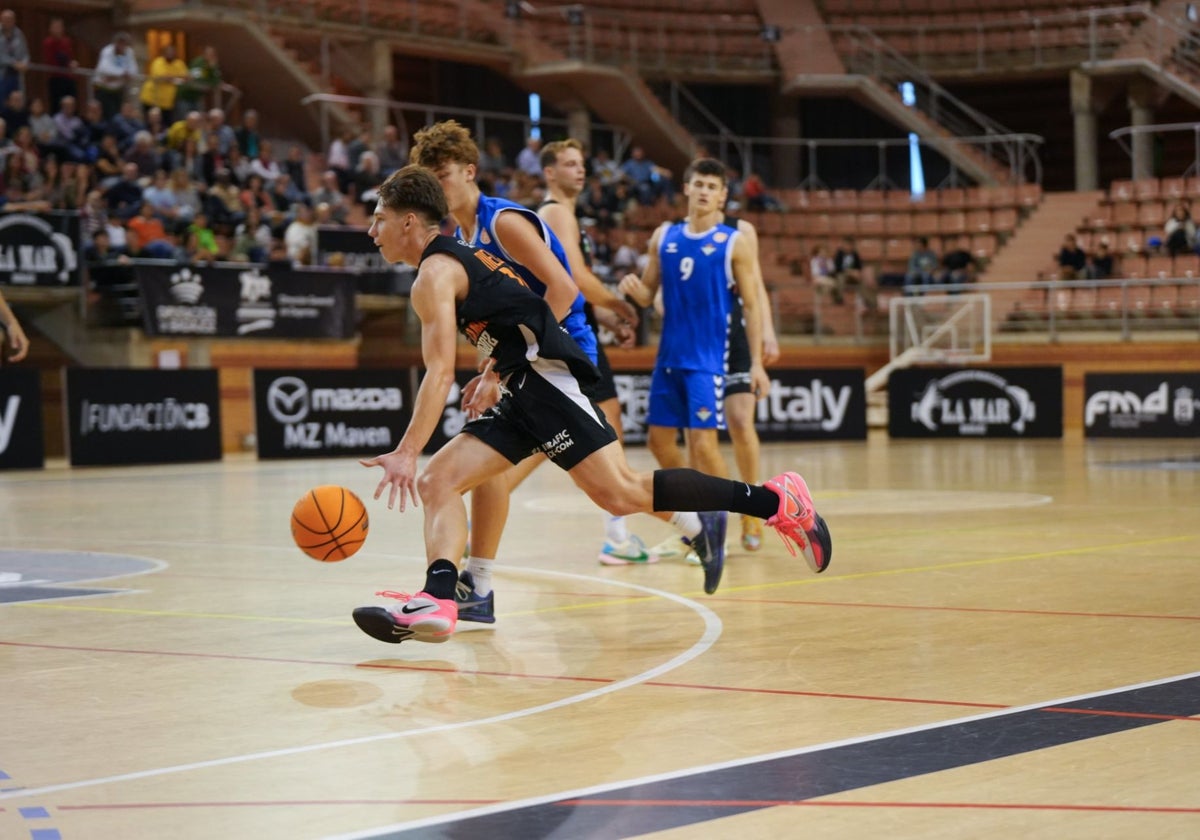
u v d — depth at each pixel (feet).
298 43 86.69
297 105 82.89
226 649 15.67
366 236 69.10
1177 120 102.58
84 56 79.87
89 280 60.64
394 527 30.63
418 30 88.58
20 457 53.57
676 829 8.86
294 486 43.60
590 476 15.56
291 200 69.10
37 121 61.52
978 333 79.87
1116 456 53.98
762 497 16.25
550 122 82.12
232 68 82.53
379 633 14.49
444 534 15.23
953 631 16.14
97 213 60.44
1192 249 80.59
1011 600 18.43
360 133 80.64
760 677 13.73
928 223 90.38
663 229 24.36
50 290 58.80
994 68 99.71
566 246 21.35
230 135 68.33
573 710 12.42
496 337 15.44
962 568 21.77
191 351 61.87
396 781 10.16
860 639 15.74
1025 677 13.47
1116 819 8.90
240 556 24.81
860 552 24.13
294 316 65.16
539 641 16.01
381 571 22.58
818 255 86.33
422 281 14.98
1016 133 108.58
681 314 23.76
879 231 90.74
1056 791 9.54
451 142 17.31
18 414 53.57
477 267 15.29
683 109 104.47
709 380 23.66
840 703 12.48
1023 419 69.92
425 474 15.66
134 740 11.53
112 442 55.52
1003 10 102.17
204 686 13.69
